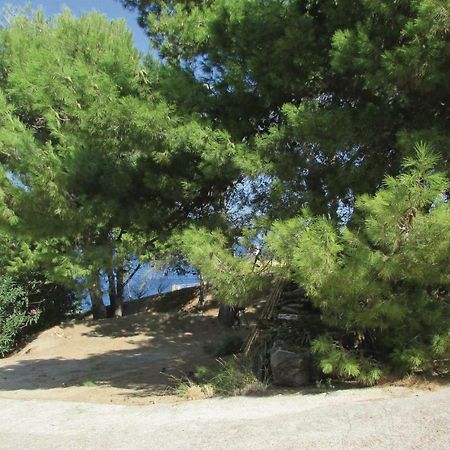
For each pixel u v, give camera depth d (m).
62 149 8.59
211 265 7.20
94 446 5.82
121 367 13.07
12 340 18.47
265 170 7.41
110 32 9.15
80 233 9.20
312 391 7.43
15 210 8.77
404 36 6.61
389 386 7.12
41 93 7.98
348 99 8.02
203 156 7.54
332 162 7.63
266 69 7.93
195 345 15.74
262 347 9.13
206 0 9.87
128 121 7.64
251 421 6.06
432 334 7.07
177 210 9.37
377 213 5.99
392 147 7.57
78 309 22.78
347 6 7.31
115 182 8.80
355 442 5.04
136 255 10.10
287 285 9.63
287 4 7.76
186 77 8.34
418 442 4.89
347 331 7.71
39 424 7.07
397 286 7.05
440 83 6.85
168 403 7.77
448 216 5.86
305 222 6.61
